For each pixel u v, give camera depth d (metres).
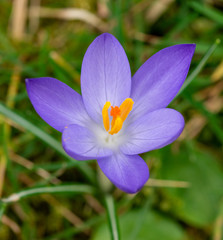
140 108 0.27
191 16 0.34
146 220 0.30
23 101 0.32
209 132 0.33
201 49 0.32
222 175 0.31
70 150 0.24
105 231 0.29
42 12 0.35
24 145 0.32
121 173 0.26
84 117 0.27
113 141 0.27
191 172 0.31
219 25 0.34
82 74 0.26
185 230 0.31
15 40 0.34
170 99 0.26
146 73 0.27
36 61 0.33
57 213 0.31
